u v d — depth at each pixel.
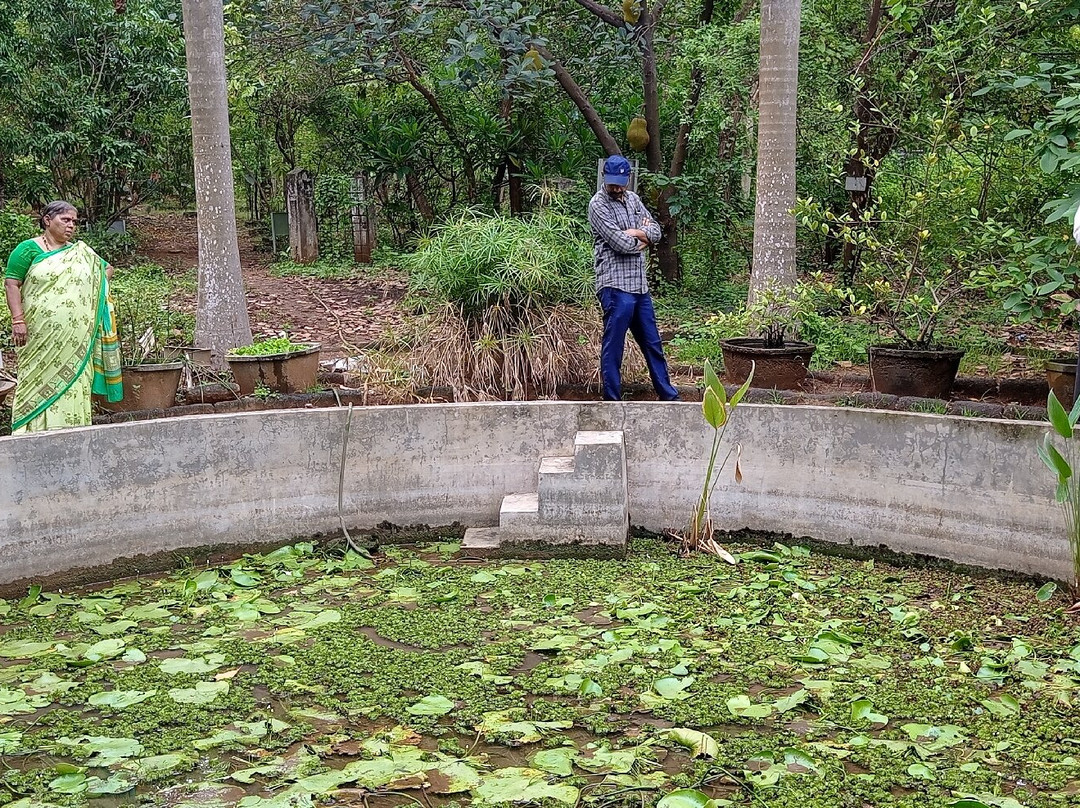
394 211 15.85
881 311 9.45
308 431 5.99
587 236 10.64
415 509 6.18
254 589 5.38
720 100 11.45
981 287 7.85
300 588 5.40
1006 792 3.44
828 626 4.80
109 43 15.25
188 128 16.70
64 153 14.88
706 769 3.56
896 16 8.34
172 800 3.39
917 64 9.61
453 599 5.18
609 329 6.71
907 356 7.04
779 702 4.02
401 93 14.67
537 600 5.18
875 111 9.62
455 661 4.48
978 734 3.82
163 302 9.58
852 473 5.80
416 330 7.60
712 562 5.75
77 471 5.45
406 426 6.13
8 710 4.00
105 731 3.86
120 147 14.98
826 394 7.00
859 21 11.68
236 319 8.21
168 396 7.06
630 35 11.37
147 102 15.70
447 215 14.34
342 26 10.68
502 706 4.06
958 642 4.55
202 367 7.86
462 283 7.48
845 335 8.71
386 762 3.59
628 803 3.34
